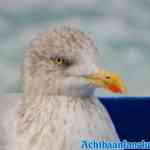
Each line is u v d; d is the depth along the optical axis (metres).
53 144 6.95
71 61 7.09
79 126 7.02
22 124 7.12
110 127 7.28
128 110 9.92
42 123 7.02
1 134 7.17
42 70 7.15
